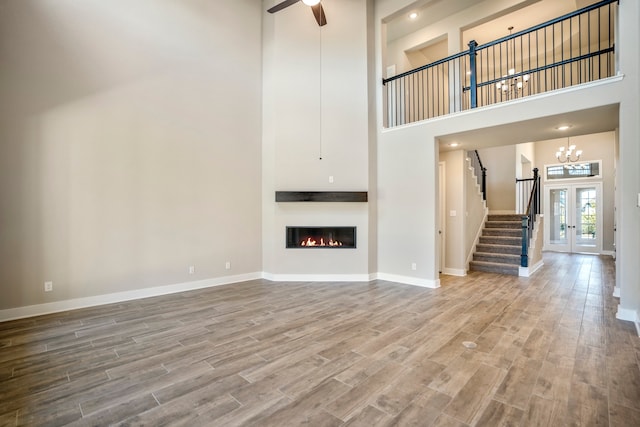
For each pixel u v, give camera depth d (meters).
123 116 4.26
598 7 3.60
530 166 10.13
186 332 3.17
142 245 4.43
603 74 7.32
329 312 3.79
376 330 3.21
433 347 2.79
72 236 3.90
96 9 4.05
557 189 9.86
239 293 4.67
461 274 5.95
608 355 2.61
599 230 9.10
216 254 5.18
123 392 2.11
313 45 5.48
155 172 4.54
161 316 3.65
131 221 4.34
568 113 3.78
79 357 2.62
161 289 4.60
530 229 6.38
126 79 4.28
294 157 5.46
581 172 9.45
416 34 6.82
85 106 3.97
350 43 5.48
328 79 5.47
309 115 5.46
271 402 1.99
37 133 3.66
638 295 3.40
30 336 3.06
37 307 3.68
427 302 4.19
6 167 3.49
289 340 2.96
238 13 5.48
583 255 8.82
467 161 6.47
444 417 1.84
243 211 5.51
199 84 4.99
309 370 2.40
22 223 3.59
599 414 1.85
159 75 4.58
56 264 3.80
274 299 4.35
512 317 3.58
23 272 3.60
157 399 2.03
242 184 5.50
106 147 4.13
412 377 2.29
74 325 3.36
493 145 5.62
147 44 4.47
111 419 1.84
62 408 1.94
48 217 3.74
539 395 2.05
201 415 1.87
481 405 1.95
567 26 6.54
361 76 5.46
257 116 5.71
